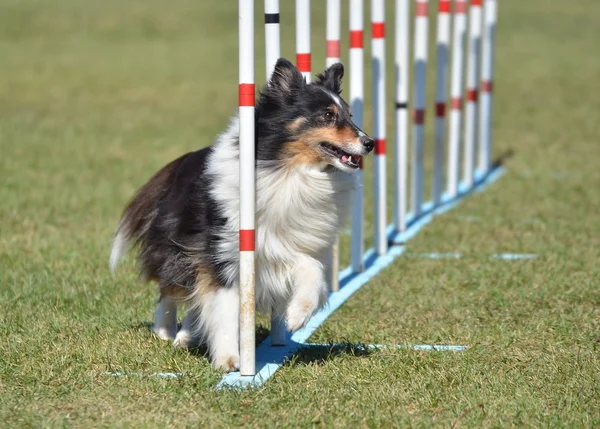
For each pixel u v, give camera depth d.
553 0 61.41
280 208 8.62
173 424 7.36
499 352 9.38
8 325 10.04
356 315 10.98
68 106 29.72
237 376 8.54
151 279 9.73
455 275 12.72
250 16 8.00
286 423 7.37
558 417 7.46
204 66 37.84
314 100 8.66
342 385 8.33
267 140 8.62
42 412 7.61
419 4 16.50
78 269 12.75
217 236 8.61
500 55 41.88
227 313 8.71
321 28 45.91
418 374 8.61
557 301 11.34
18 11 50.81
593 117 29.06
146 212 9.73
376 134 13.88
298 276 8.69
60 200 17.42
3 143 23.42
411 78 33.06
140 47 42.44
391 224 16.50
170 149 23.47
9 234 14.78
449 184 19.11
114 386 8.23
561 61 40.44
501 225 16.14
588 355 9.21
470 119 19.89
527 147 24.69
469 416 7.50
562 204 17.84
